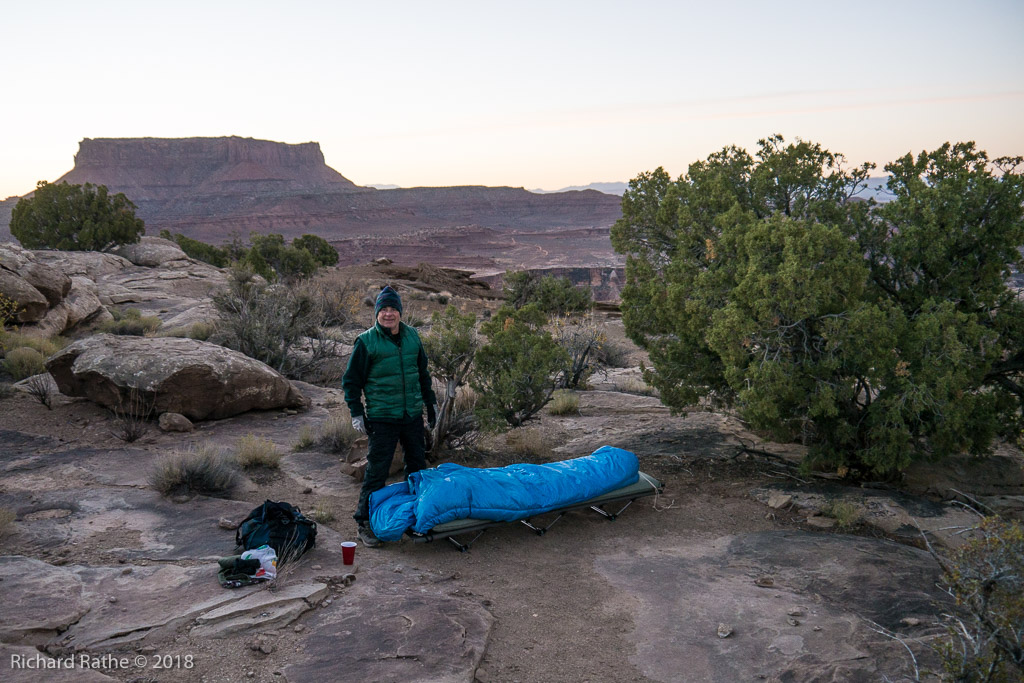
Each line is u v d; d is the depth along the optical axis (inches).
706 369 307.1
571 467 256.7
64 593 167.0
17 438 297.7
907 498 264.8
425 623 166.1
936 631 171.9
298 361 515.5
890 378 268.5
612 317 1173.7
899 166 308.5
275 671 142.9
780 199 319.9
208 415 348.5
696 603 191.6
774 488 282.2
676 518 255.4
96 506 227.5
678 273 311.0
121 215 1470.2
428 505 212.4
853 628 176.1
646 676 156.3
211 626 157.5
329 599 176.2
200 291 1161.4
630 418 414.3
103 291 999.0
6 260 592.4
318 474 280.7
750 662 161.5
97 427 321.4
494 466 300.2
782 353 277.4
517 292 1043.3
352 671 144.7
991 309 296.4
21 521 213.0
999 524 136.6
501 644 166.9
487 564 210.7
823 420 284.2
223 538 207.0
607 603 191.0
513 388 306.3
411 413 227.6
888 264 304.8
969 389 279.7
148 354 339.3
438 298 1396.4
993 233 281.1
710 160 344.2
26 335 552.4
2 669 133.2
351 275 1817.2
